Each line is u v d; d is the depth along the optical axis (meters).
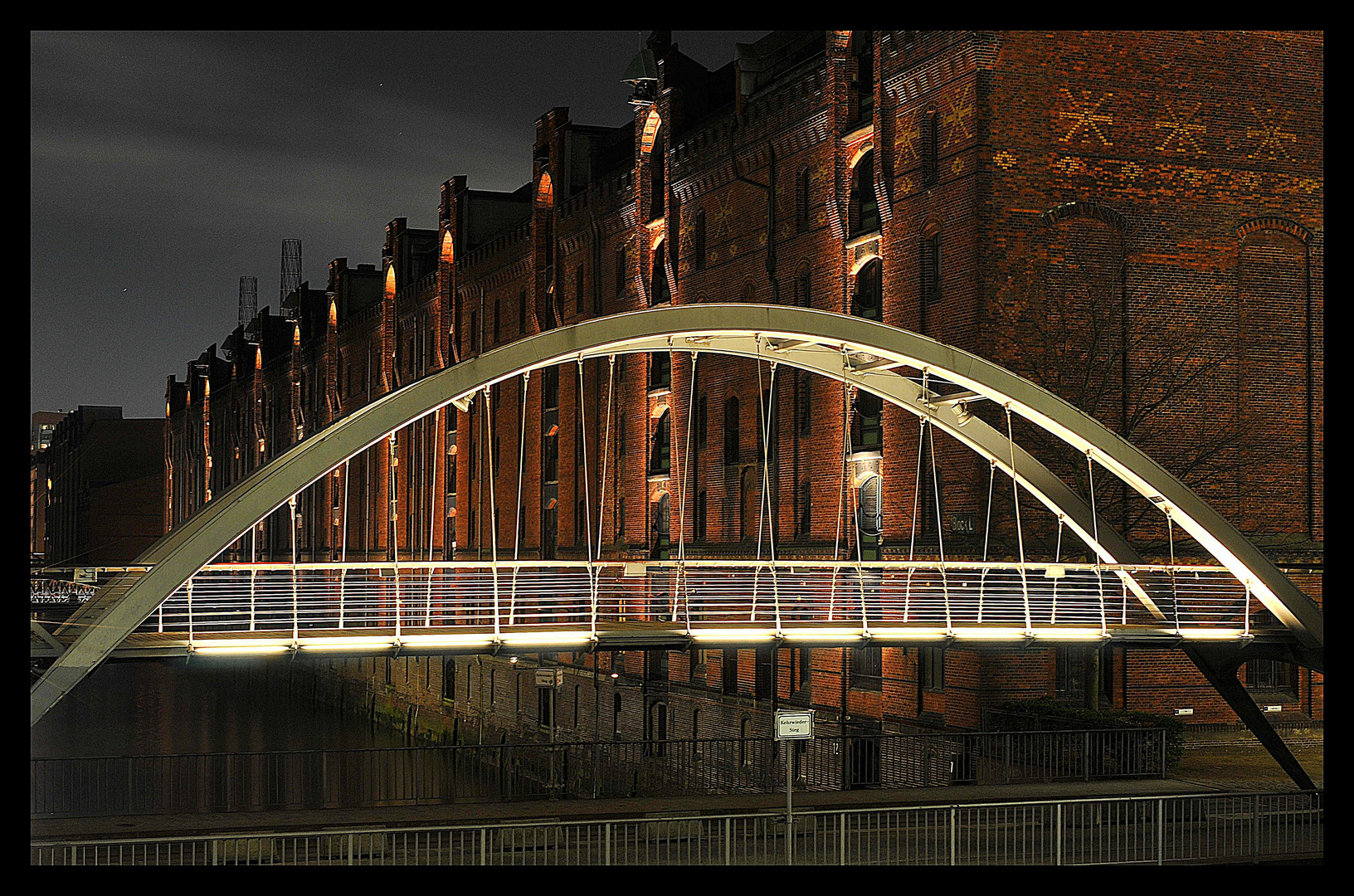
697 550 38.31
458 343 59.31
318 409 79.94
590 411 46.12
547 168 49.22
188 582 18.47
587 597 21.75
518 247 51.75
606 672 42.94
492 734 51.28
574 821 16.27
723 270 37.19
